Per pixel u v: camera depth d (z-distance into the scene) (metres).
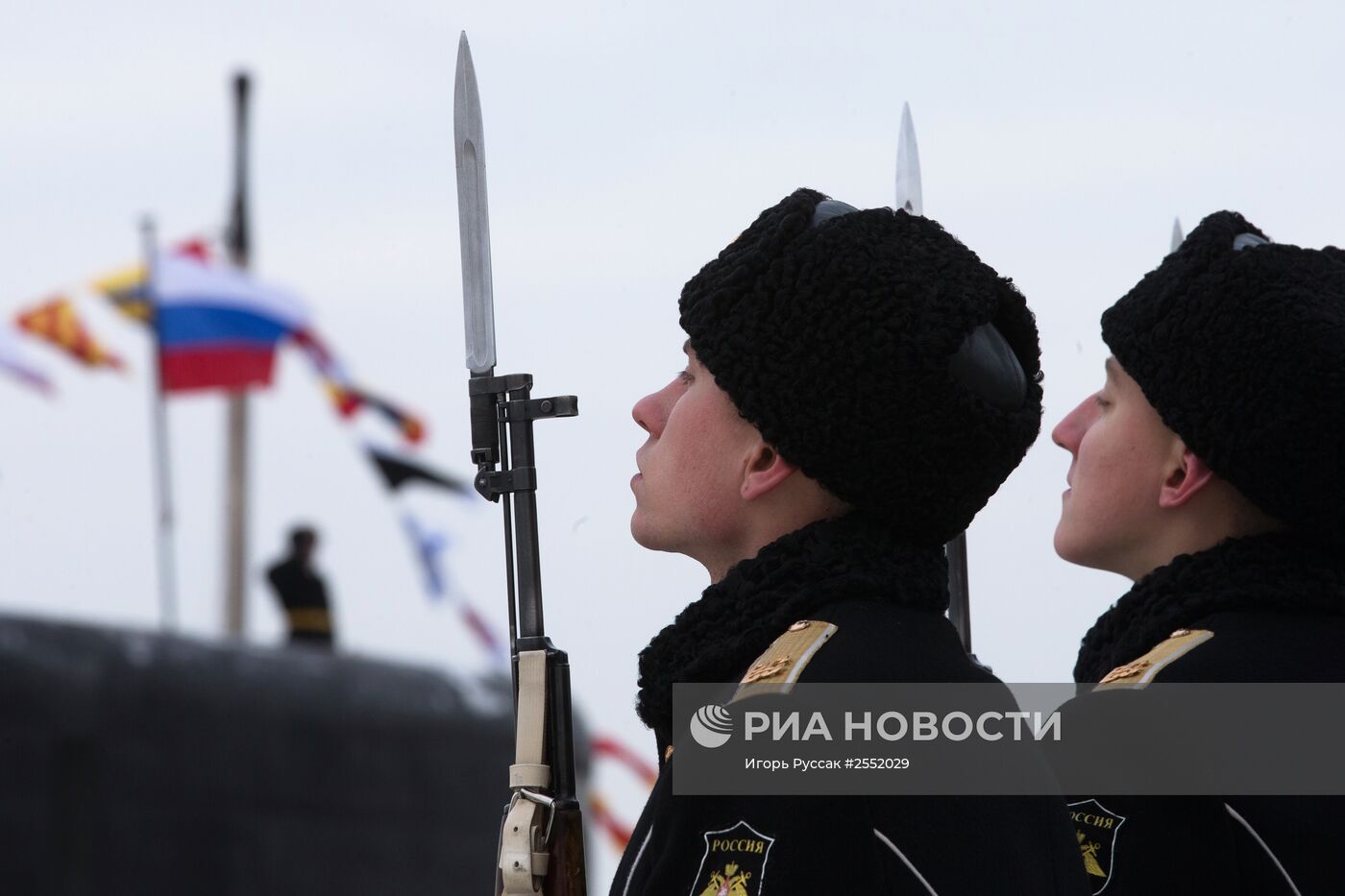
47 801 23.38
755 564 8.20
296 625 46.41
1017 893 7.70
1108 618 10.29
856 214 8.19
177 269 48.69
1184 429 9.77
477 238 8.89
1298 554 9.80
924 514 8.16
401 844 26.23
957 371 8.02
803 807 7.61
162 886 24.02
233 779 24.73
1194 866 9.21
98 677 23.86
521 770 8.47
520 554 8.71
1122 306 10.08
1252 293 9.59
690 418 8.46
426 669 27.47
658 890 7.78
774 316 8.05
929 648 8.03
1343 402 9.45
